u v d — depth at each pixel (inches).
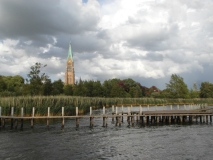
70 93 3063.5
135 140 861.2
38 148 721.6
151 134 992.2
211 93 4269.2
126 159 619.2
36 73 1935.3
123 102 2997.0
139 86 5359.3
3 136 906.1
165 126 1256.8
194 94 3944.4
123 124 1352.1
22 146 743.1
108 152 687.1
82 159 616.4
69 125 1262.3
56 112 1512.1
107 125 1290.6
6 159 605.0
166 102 3186.5
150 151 700.7
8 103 1268.5
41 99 1464.1
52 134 966.4
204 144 791.1
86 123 1380.4
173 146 764.0
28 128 1125.7
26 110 1334.9
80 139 869.2
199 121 1507.1
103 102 2667.3
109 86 4111.7
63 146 753.0
